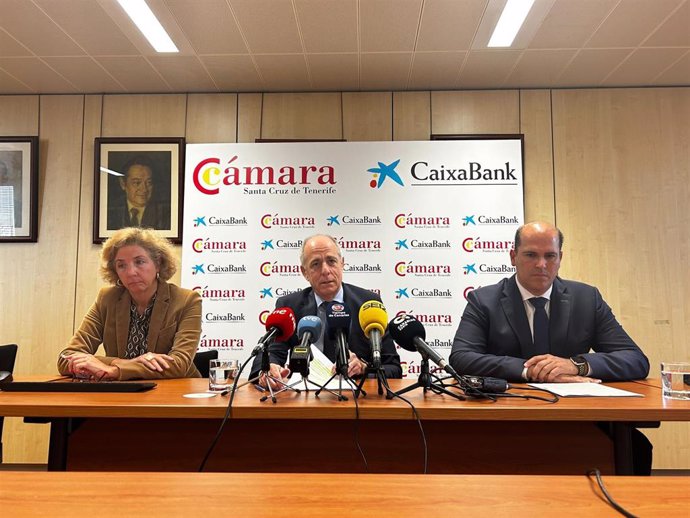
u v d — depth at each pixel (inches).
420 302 161.0
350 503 28.0
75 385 68.2
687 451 154.5
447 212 163.0
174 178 166.7
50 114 171.3
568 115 167.8
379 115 169.5
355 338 94.9
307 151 165.9
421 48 143.6
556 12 127.0
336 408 54.8
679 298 161.9
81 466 63.3
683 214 164.2
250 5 123.5
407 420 60.6
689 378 59.3
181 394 65.0
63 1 122.2
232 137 169.9
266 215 164.6
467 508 27.3
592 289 92.7
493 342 90.5
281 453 61.4
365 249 162.7
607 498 28.4
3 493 29.2
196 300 96.9
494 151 164.1
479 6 123.8
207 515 26.2
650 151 166.1
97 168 166.7
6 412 56.7
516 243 92.4
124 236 95.3
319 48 143.5
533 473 60.2
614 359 76.5
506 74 159.2
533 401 58.1
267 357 62.4
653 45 142.4
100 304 98.3
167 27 132.7
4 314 165.5
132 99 171.6
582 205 165.0
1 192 167.2
